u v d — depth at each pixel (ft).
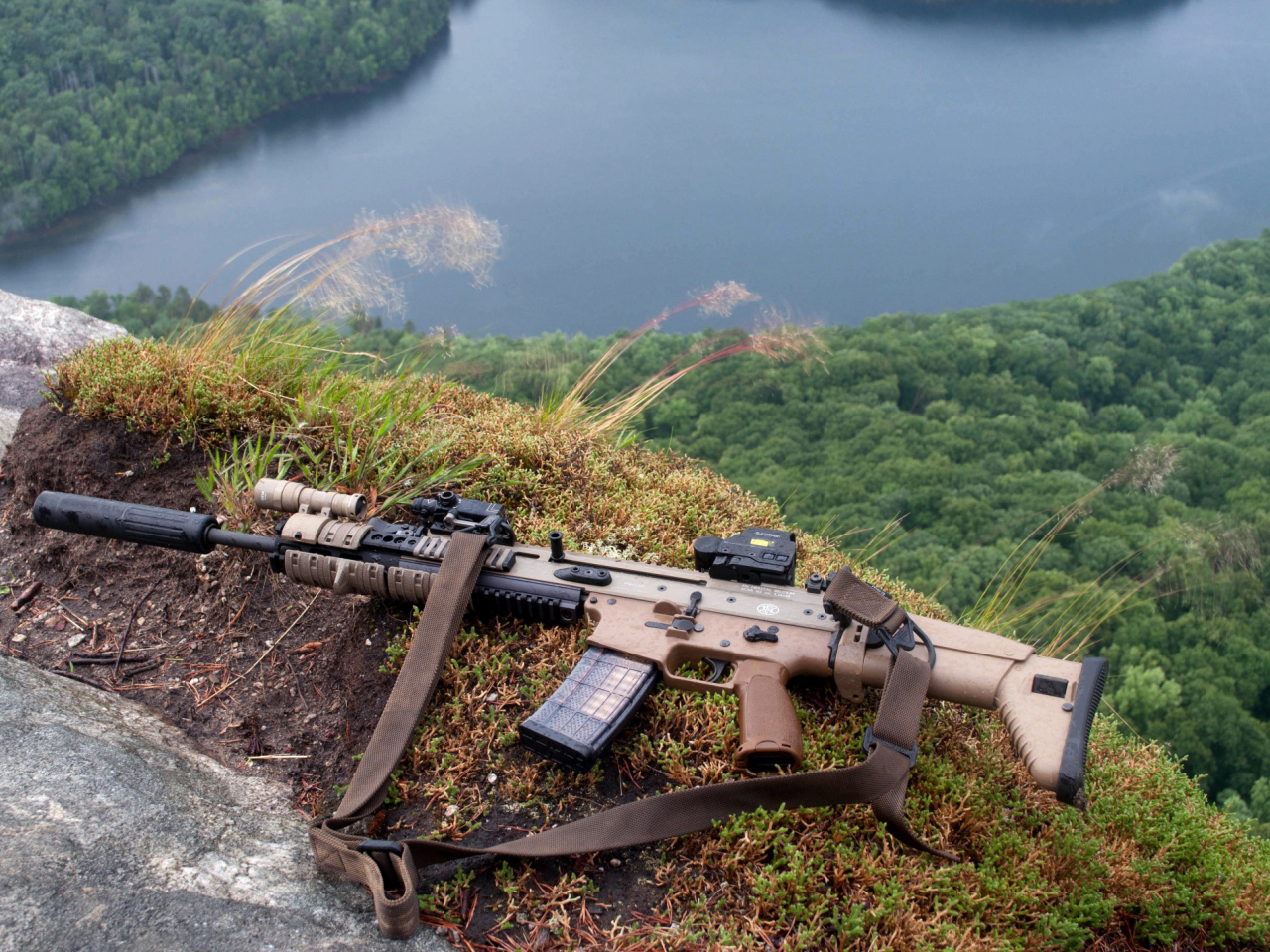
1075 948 9.87
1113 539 122.72
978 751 12.21
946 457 181.68
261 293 18.39
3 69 451.94
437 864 10.20
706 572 12.60
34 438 16.55
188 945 8.39
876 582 16.67
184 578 14.67
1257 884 11.23
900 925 9.43
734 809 10.12
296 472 16.10
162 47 567.59
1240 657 128.67
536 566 12.75
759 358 206.80
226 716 12.85
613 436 19.93
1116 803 11.66
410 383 18.69
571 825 9.68
